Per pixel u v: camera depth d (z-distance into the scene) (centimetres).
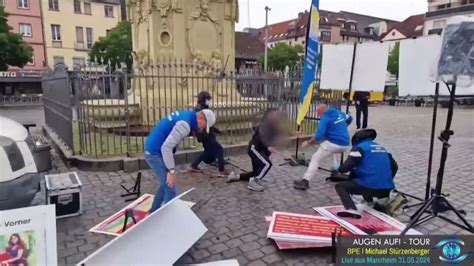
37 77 3419
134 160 586
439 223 383
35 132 1025
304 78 581
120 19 3991
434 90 415
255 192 493
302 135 809
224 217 405
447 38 330
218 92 809
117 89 645
